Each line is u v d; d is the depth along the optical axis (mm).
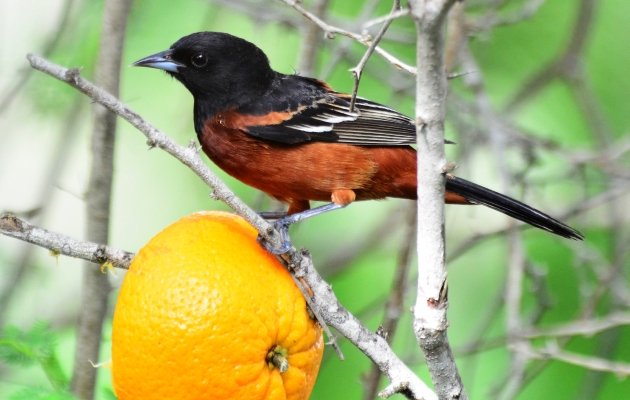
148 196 13609
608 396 11336
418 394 5879
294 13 12109
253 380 5344
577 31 11531
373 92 12633
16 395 5074
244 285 5352
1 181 12734
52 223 12977
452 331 12445
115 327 5352
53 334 5910
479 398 11672
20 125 11242
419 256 5434
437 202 5320
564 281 11992
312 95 8883
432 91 5105
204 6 12359
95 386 7332
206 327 5207
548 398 11414
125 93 12539
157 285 5266
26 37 11336
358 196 9055
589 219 12500
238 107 8688
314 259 13039
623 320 9156
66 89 10594
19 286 9914
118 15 8219
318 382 11539
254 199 12891
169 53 8789
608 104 12883
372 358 5906
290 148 8664
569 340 10633
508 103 12367
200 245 5398
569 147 11797
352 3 12859
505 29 13109
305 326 5645
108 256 5863
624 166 11086
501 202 8734
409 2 4953
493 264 12883
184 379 5211
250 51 8836
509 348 9234
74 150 13211
